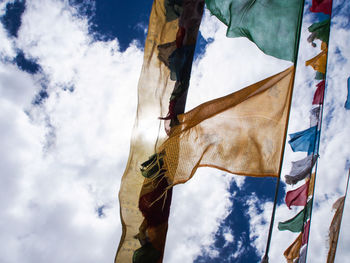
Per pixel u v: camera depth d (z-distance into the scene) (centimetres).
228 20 373
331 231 475
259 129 359
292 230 452
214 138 361
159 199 351
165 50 388
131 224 340
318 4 438
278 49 358
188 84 381
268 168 348
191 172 348
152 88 375
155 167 349
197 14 403
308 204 449
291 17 359
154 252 339
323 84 436
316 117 439
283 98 358
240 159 354
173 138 357
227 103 368
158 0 400
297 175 443
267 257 311
